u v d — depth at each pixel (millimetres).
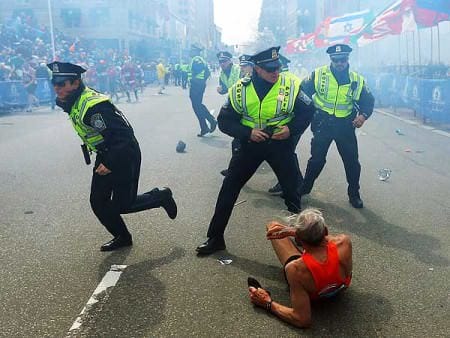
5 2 39875
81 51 25625
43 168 6902
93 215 4797
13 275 3471
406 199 5281
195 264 3641
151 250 3910
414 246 3965
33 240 4137
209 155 7859
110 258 3760
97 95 3482
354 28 18250
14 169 6840
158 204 4098
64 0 40188
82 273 3502
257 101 3588
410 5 11352
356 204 4984
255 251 3877
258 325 2828
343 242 2957
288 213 4816
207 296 3162
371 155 7754
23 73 14852
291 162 3871
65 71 3334
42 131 10750
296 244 3240
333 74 4844
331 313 2951
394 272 3488
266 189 5715
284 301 3092
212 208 4992
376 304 3053
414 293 3189
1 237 4203
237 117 3730
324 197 5363
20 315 2947
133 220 4602
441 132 10117
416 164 7039
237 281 3365
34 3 40156
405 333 2752
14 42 20500
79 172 6664
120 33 40906
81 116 3416
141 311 2984
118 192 3697
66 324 2852
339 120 4863
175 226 4453
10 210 4953
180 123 12094
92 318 2912
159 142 9148
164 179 6250
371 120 12195
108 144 3512
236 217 4715
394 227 4410
